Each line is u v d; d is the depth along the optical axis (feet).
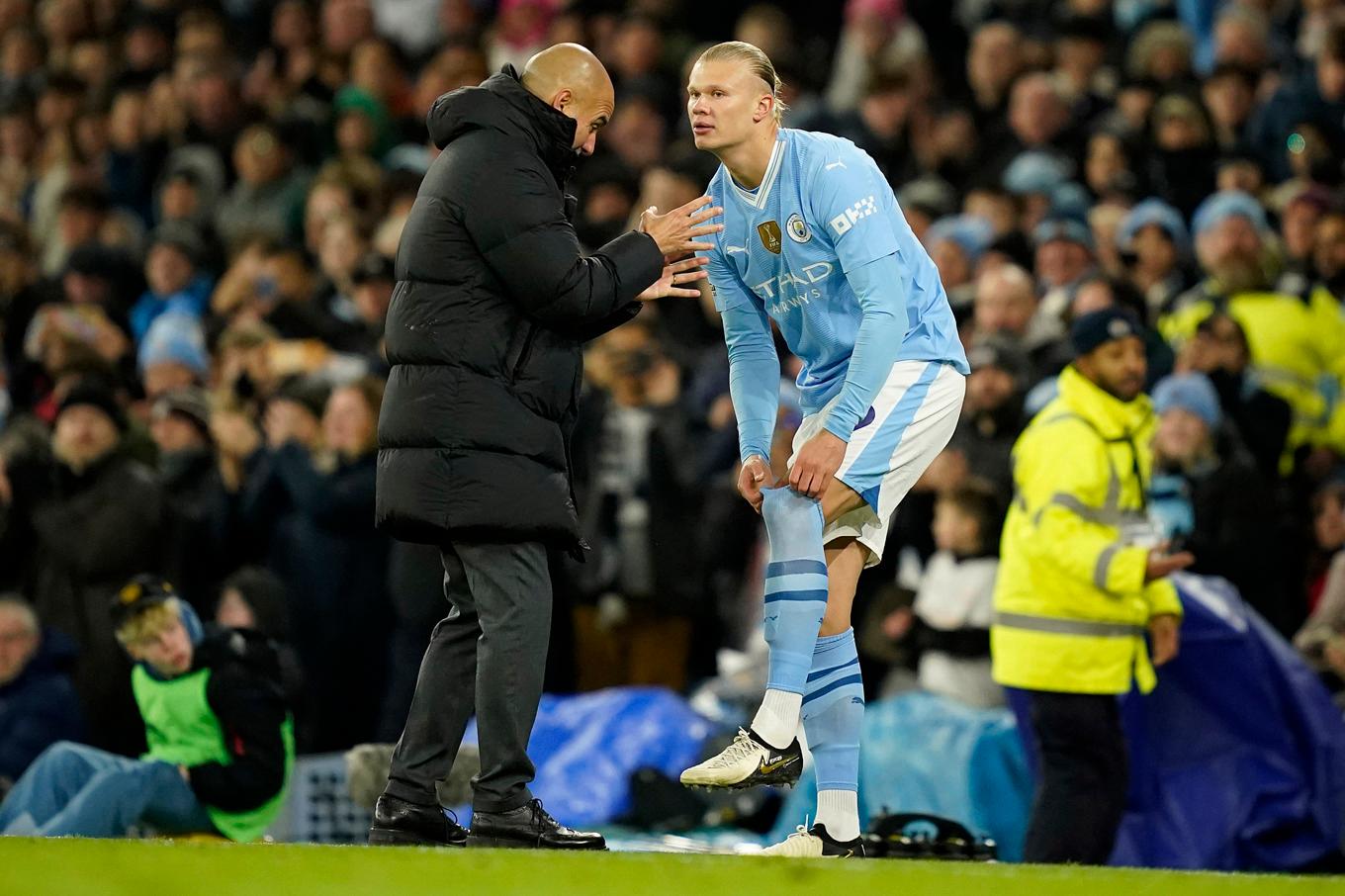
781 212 58.29
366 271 114.01
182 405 104.68
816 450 57.36
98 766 77.46
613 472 101.81
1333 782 82.07
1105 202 115.85
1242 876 46.91
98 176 152.15
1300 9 139.44
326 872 45.24
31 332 120.26
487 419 56.39
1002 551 80.69
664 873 45.57
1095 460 76.84
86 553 93.76
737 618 101.65
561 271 55.88
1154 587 78.69
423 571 92.22
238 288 122.83
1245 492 89.97
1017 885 45.14
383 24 162.61
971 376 93.50
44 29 170.91
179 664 77.41
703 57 58.75
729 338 61.72
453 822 59.72
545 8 150.00
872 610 93.25
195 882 44.09
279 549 99.60
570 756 92.89
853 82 140.36
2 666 86.69
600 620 101.55
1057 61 133.80
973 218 116.16
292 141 139.64
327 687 98.63
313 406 100.22
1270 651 83.66
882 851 70.03
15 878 44.11
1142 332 78.02
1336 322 102.58
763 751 56.54
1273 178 119.55
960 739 85.51
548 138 57.41
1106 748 76.54
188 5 163.63
